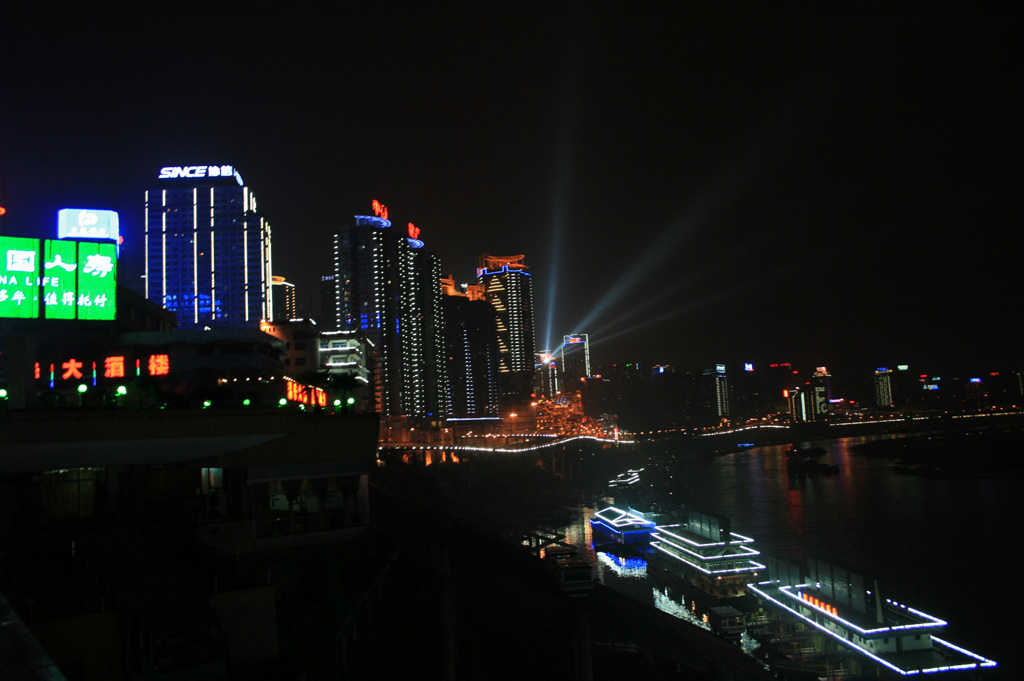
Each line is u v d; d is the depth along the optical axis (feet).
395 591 368.07
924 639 312.09
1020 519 620.49
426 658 284.82
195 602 146.82
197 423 160.76
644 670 304.09
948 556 484.74
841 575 346.54
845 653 316.19
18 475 176.86
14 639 108.27
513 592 333.42
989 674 291.17
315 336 552.00
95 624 144.56
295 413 181.37
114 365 286.87
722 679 271.49
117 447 152.25
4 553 166.50
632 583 472.03
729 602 401.70
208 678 137.39
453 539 344.90
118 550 165.99
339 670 209.26
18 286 162.40
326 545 195.62
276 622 176.96
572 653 284.00
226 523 186.19
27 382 161.38
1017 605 374.84
